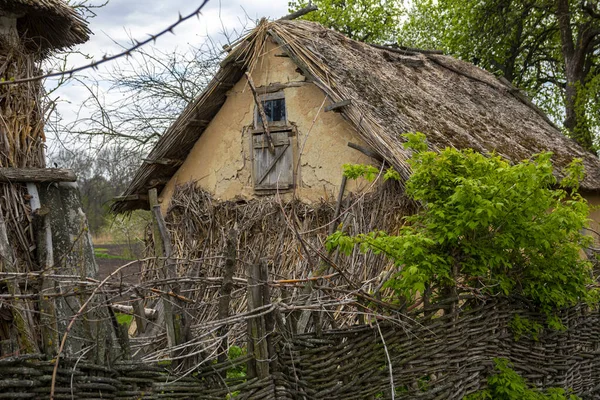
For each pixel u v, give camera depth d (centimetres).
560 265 623
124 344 396
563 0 2017
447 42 2286
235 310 697
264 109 998
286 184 966
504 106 1376
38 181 489
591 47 2133
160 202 1103
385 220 834
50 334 363
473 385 591
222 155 1035
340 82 891
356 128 862
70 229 498
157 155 1039
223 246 949
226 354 445
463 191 515
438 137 920
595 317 729
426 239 506
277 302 446
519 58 2339
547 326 662
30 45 553
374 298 508
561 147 1294
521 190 538
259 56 995
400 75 1142
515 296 628
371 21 2642
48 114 525
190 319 426
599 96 2052
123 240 1438
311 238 891
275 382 446
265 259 449
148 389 398
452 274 561
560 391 644
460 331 573
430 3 2716
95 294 382
